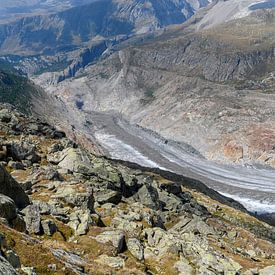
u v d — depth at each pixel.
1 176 40.28
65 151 67.88
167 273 39.09
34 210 39.38
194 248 45.38
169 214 66.75
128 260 37.94
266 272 45.56
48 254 30.06
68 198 47.72
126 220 47.88
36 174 54.47
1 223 31.67
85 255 36.72
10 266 22.42
